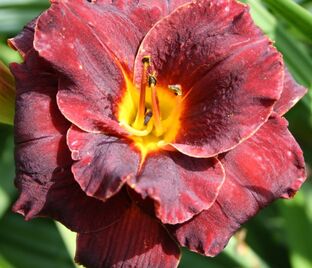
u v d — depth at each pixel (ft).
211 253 1.34
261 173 1.37
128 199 1.33
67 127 1.33
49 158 1.32
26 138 1.32
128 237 1.37
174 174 1.33
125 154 1.33
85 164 1.30
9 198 1.92
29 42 1.40
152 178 1.29
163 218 1.26
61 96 1.32
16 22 1.85
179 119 1.40
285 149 1.39
